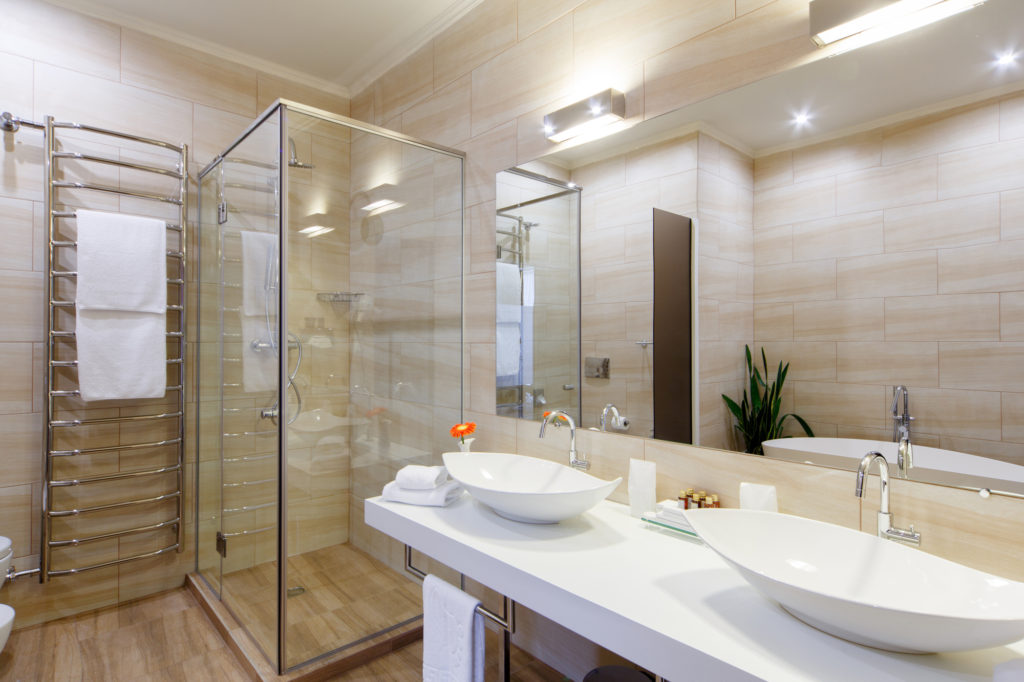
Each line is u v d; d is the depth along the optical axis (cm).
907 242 130
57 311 245
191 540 286
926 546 127
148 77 268
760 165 155
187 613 253
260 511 214
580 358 202
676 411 174
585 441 201
